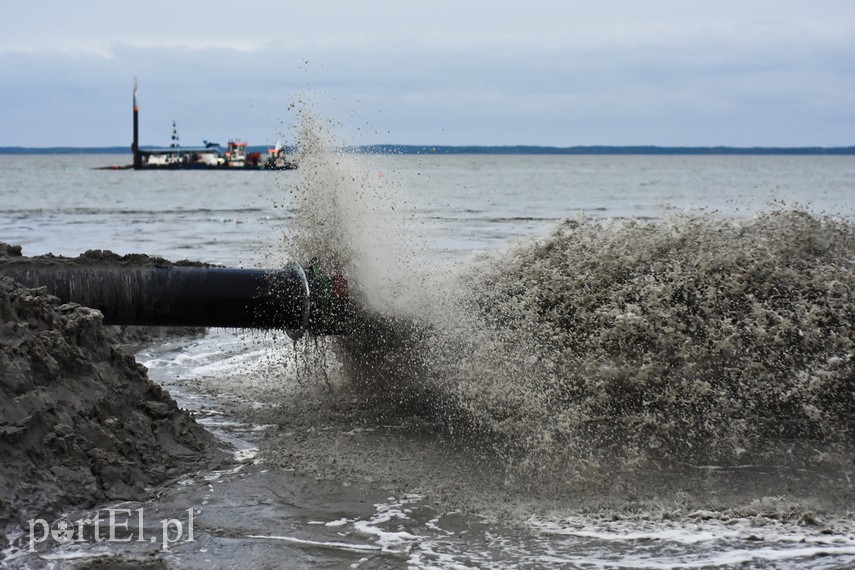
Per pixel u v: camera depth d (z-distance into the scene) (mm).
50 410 5621
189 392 8172
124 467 5695
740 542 4910
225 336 10641
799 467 6156
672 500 5559
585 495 5652
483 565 4629
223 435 6871
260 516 5262
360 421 7250
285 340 10164
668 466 6172
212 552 4770
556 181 74438
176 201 42250
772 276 7863
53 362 5836
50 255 7836
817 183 65812
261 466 6141
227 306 7605
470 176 90000
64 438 5527
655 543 4906
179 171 135500
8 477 5176
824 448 6496
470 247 17453
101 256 7832
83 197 46344
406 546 4863
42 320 6195
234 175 107250
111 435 5828
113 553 4734
